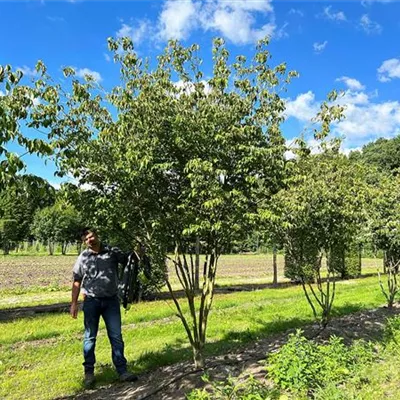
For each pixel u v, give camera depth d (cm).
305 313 1075
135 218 568
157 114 534
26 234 5244
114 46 541
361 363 560
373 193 1028
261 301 1355
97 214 558
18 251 5875
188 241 589
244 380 513
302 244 822
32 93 487
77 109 538
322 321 844
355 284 1908
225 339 811
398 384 500
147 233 563
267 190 572
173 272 2398
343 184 795
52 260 4078
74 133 535
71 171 527
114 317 600
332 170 808
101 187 552
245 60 581
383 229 1025
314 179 786
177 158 538
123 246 719
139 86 543
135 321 1019
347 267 2344
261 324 935
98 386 587
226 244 572
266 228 638
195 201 528
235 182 547
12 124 341
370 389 478
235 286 1981
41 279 2408
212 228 495
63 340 866
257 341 785
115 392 552
